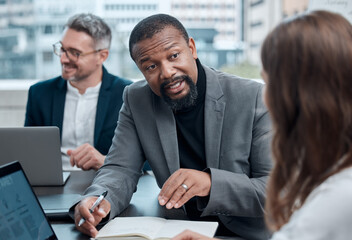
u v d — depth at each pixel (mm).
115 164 1704
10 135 1845
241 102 1615
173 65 1501
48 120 2479
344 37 854
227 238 1521
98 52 2457
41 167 1876
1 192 1122
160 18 1525
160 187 1697
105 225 1374
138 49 1509
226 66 3531
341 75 843
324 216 789
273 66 899
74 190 1828
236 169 1588
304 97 858
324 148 862
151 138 1678
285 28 892
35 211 1203
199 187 1405
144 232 1273
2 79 3555
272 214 963
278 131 922
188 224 1352
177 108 1569
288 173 921
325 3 2656
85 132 2463
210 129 1609
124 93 1801
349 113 846
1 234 1066
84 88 2490
